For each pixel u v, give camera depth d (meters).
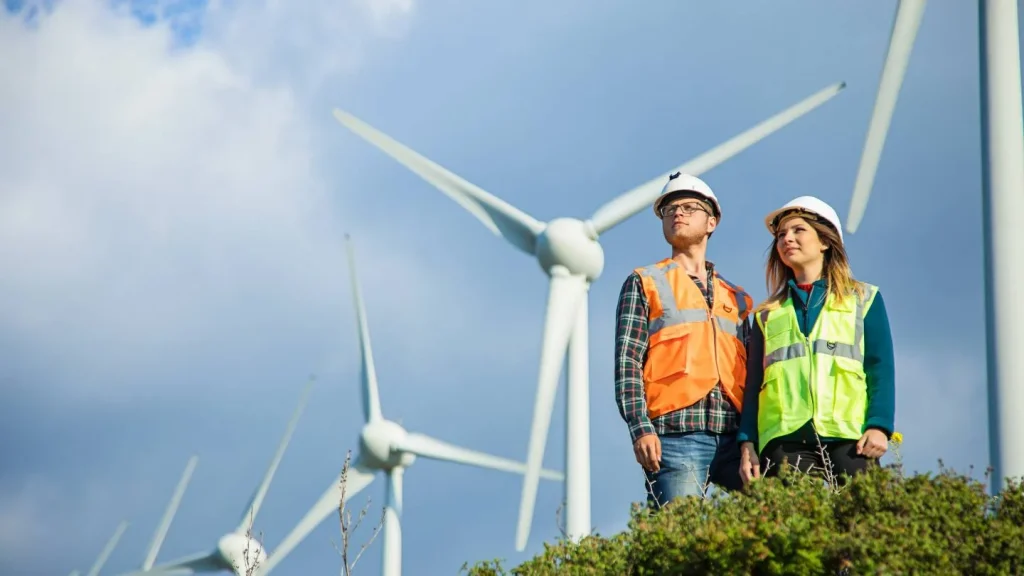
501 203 20.86
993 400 10.00
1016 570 7.02
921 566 6.93
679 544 7.23
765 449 8.30
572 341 19.50
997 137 10.93
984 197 10.77
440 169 20.94
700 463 8.43
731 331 8.77
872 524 7.11
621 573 7.38
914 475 7.56
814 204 8.66
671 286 8.79
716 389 8.57
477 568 7.73
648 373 8.65
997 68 11.18
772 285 8.76
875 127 13.20
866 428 8.12
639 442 8.36
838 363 8.23
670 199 9.04
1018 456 9.76
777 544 7.01
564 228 20.00
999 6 11.31
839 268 8.53
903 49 13.33
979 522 7.25
